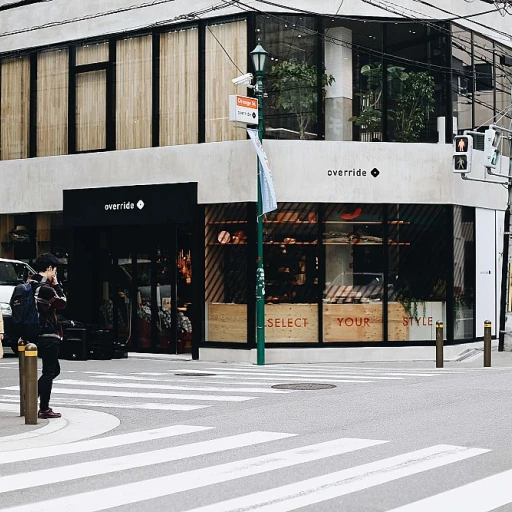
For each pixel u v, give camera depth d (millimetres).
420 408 12820
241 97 20328
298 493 7672
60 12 25578
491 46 25453
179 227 24000
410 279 22969
